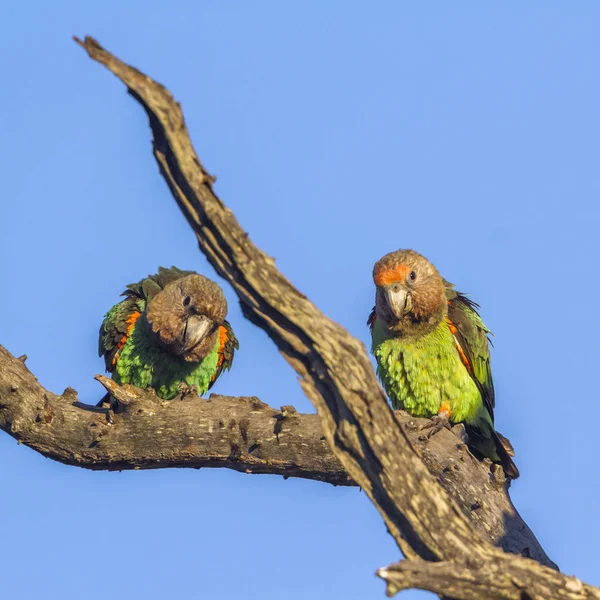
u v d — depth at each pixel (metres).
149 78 7.32
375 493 8.51
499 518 11.93
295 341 8.21
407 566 7.65
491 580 7.88
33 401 12.90
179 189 7.84
